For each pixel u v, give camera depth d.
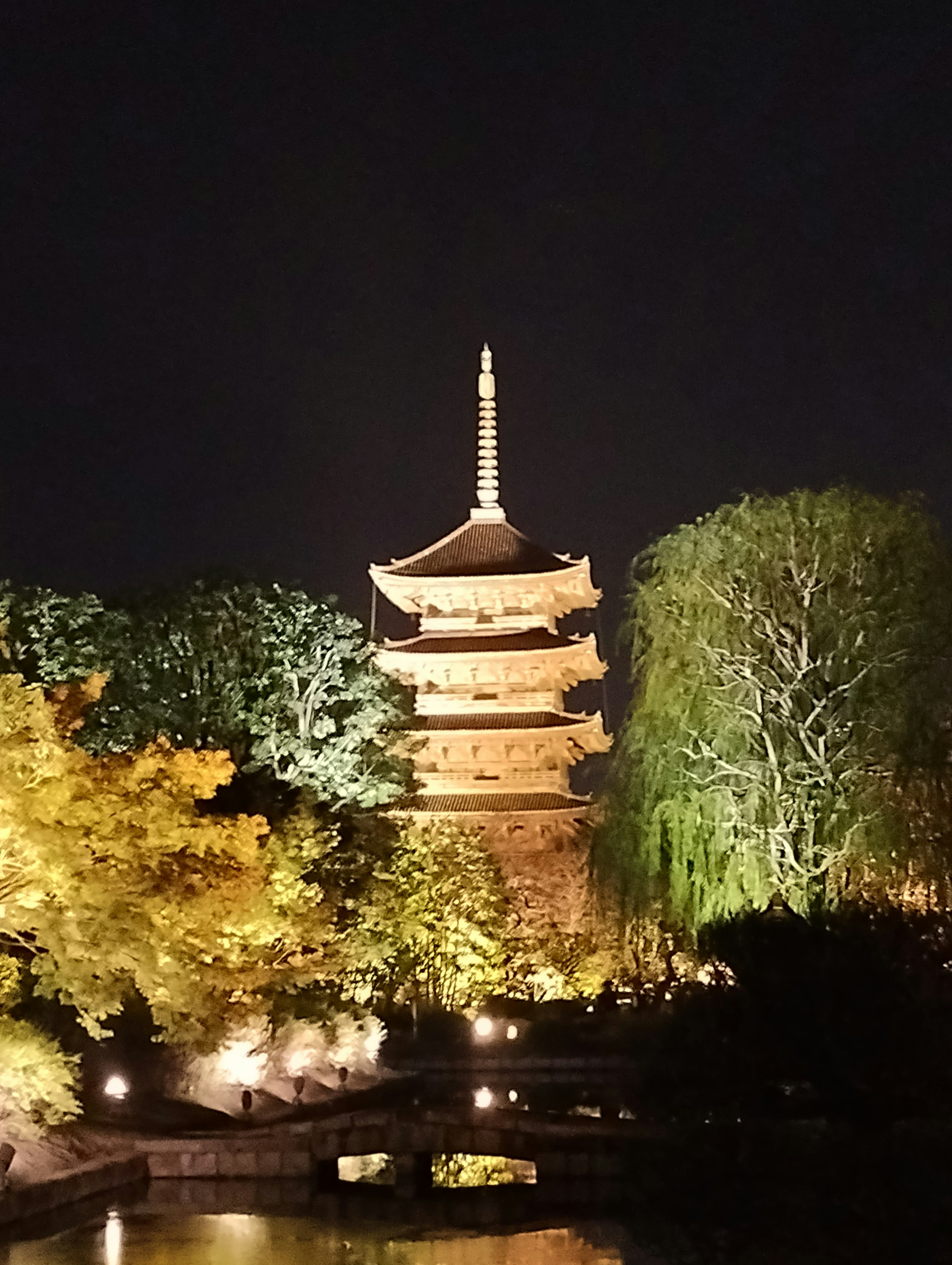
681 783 44.41
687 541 45.06
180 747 49.44
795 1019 22.98
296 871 43.50
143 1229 28.94
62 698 35.00
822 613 43.25
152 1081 40.09
